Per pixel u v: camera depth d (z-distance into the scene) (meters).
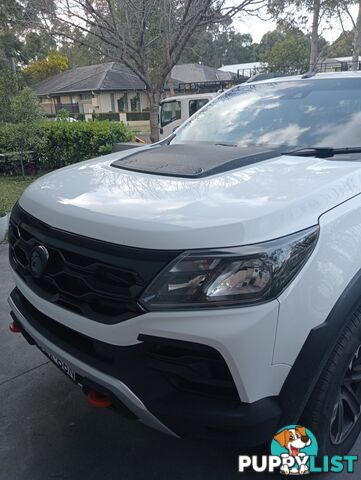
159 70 10.69
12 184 10.27
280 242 1.73
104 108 38.19
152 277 1.70
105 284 1.83
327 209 1.96
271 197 1.93
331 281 1.86
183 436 1.84
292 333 1.74
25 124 10.69
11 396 2.92
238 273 1.66
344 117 3.00
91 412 2.76
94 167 2.66
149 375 1.79
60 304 2.04
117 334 1.79
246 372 1.68
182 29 9.33
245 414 1.72
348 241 1.97
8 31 10.59
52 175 2.62
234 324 1.65
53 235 2.03
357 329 1.99
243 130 3.24
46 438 2.56
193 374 1.75
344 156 2.63
